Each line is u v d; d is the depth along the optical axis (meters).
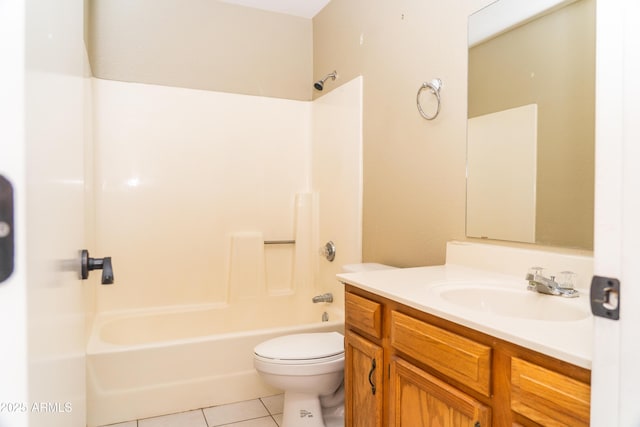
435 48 1.79
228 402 2.10
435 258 1.80
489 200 1.54
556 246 1.31
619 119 0.48
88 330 2.06
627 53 0.48
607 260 0.49
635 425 0.46
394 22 2.07
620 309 0.47
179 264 2.67
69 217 0.63
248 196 2.87
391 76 2.09
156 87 2.61
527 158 1.40
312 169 3.00
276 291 2.94
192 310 2.64
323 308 2.73
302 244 2.94
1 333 0.32
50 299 0.44
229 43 2.81
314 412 1.76
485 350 0.91
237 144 2.84
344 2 2.58
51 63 0.46
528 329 0.86
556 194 1.31
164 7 2.64
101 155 2.47
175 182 2.66
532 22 1.38
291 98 3.01
